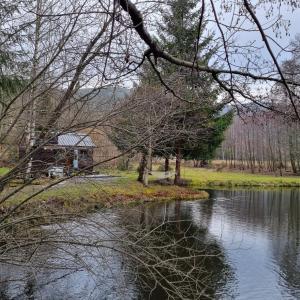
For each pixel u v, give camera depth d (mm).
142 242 7926
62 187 7711
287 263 13406
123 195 11992
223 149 64812
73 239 7316
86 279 9820
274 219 21359
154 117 7031
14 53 8156
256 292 10742
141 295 9445
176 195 27141
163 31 4676
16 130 7305
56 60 6648
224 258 13578
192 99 5367
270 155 57594
